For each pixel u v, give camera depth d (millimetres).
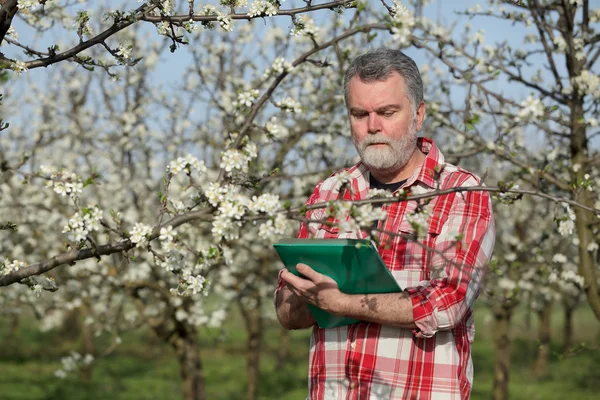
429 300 2053
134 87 8953
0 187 8461
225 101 7469
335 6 2488
